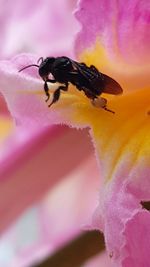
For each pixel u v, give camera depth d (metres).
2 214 0.10
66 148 0.10
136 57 0.07
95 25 0.07
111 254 0.06
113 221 0.06
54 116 0.07
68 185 0.11
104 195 0.07
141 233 0.06
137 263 0.06
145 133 0.07
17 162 0.10
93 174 0.11
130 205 0.07
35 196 0.10
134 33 0.07
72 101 0.07
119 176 0.07
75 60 0.07
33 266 0.09
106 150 0.07
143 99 0.07
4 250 0.11
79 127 0.07
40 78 0.07
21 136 0.10
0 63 0.07
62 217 0.11
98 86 0.07
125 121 0.07
